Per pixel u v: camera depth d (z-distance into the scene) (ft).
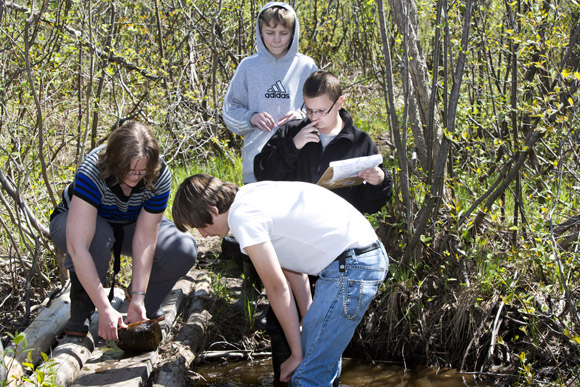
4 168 15.15
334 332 9.20
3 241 15.33
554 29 12.55
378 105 24.86
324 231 9.15
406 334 13.04
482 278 13.17
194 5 21.93
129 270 14.37
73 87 19.61
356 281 9.18
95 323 11.86
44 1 12.59
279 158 11.14
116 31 21.45
